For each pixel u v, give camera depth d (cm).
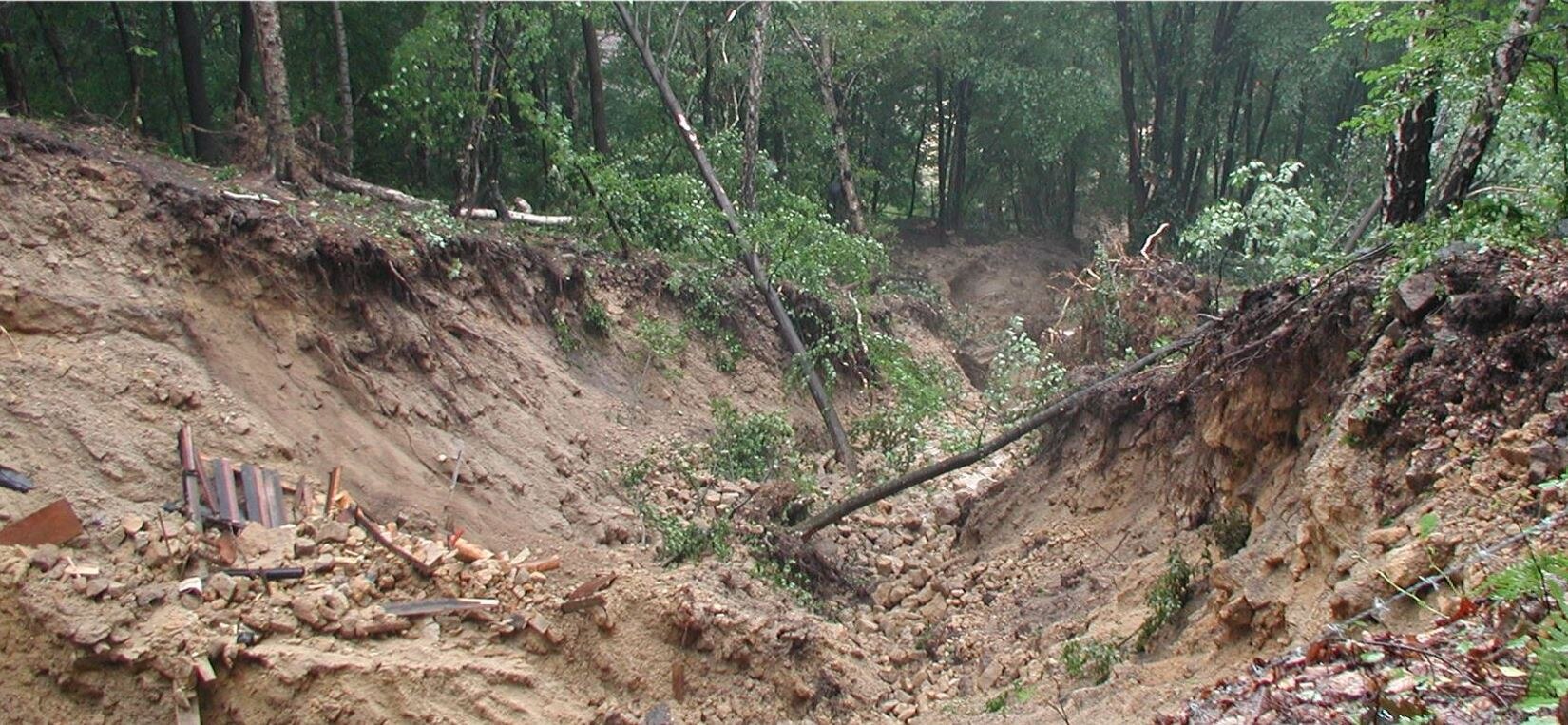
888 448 1494
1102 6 2711
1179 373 1065
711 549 1120
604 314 1473
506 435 1145
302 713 721
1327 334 827
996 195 3291
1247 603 714
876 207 3002
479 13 1522
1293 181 2833
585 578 930
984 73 2689
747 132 1962
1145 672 761
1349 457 689
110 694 694
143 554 773
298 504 892
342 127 1623
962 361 2427
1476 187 1144
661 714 860
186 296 980
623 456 1278
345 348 1053
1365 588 580
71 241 934
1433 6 915
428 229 1258
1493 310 687
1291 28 2522
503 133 1784
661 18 2183
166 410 884
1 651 691
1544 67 945
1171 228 2662
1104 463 1171
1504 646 451
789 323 1538
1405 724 420
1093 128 2827
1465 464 619
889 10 2495
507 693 800
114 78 1600
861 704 973
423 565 855
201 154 1497
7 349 848
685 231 1634
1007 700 889
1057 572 1106
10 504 761
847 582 1227
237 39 1856
